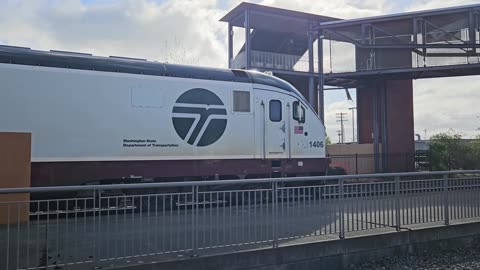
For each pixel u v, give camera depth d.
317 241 7.48
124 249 6.33
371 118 30.94
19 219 5.98
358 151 29.81
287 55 28.25
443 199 9.38
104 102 11.86
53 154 11.12
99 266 5.98
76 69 11.62
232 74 14.12
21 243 6.60
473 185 9.93
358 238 7.91
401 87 29.53
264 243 7.25
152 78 12.62
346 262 7.73
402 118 29.47
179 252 6.59
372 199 8.45
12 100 10.78
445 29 25.61
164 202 6.80
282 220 7.51
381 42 26.92
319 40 27.03
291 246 7.19
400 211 8.80
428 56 25.62
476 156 33.38
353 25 26.36
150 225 7.09
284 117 14.84
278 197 7.48
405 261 8.25
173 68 13.12
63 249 6.55
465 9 24.09
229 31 28.36
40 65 11.21
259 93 14.39
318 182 8.66
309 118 15.49
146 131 12.36
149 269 6.09
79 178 11.42
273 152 14.52
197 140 13.12
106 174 11.77
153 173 12.40
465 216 9.72
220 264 6.57
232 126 13.74
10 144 9.20
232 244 6.96
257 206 7.32
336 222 8.00
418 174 9.04
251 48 28.83
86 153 11.52
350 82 29.52
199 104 13.24
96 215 7.46
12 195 9.00
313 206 7.84
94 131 11.66
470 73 25.69
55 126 11.20
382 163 28.41
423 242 8.75
